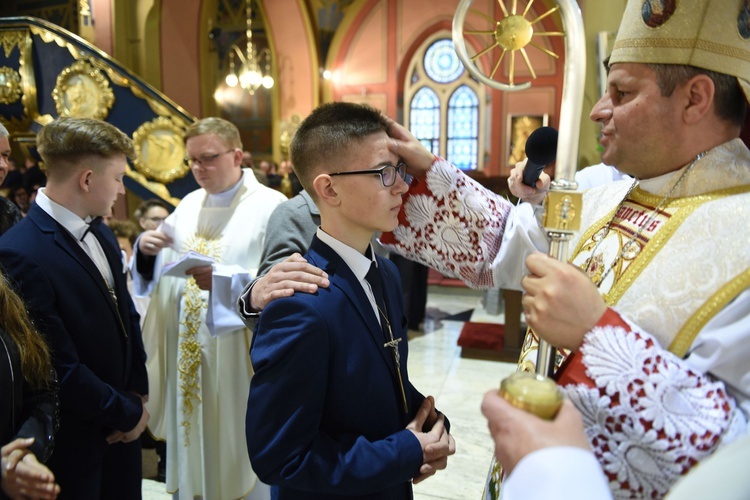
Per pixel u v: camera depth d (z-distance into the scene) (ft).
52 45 16.75
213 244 7.61
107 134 5.56
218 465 7.23
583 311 2.51
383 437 3.58
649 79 2.81
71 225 5.49
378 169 3.59
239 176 7.88
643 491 2.45
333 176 3.62
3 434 3.86
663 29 2.72
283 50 33.37
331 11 32.99
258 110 36.35
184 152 16.30
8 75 16.98
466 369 14.21
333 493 3.22
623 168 3.15
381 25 33.01
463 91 32.96
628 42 2.87
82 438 5.14
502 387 2.27
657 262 2.90
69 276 5.18
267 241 6.20
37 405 4.22
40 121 17.13
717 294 2.64
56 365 4.91
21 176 22.11
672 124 2.84
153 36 28.81
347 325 3.48
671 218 2.96
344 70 33.96
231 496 7.23
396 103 33.55
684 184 2.99
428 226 4.24
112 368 5.49
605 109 3.11
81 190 5.52
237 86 36.11
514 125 30.76
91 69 16.42
